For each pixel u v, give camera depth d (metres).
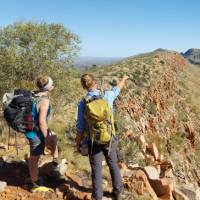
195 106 67.50
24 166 7.89
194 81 92.75
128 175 7.84
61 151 9.37
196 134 54.66
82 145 6.38
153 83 50.22
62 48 13.19
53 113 13.73
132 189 7.30
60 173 7.51
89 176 7.87
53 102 13.59
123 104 35.69
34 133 6.37
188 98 68.88
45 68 12.84
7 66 12.29
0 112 11.89
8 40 12.71
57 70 13.20
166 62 77.12
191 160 42.97
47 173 7.47
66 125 13.20
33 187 6.74
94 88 6.19
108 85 35.72
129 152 11.07
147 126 38.75
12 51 12.39
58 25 13.27
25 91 6.39
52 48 12.93
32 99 6.29
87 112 5.89
